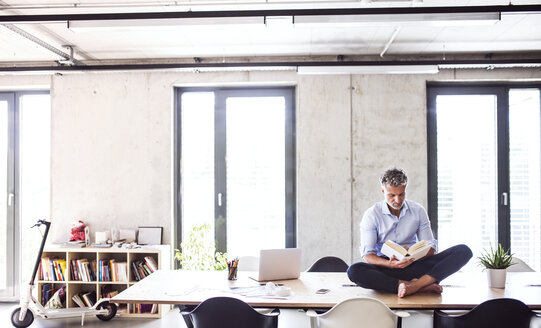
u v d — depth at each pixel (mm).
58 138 6418
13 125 6754
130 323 5422
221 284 3572
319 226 6199
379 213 3646
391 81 6230
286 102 6562
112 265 5793
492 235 6395
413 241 3693
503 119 6387
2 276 6660
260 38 5500
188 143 6672
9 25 4805
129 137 6387
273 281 3701
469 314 2889
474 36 5406
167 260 6066
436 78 6184
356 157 6211
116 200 6359
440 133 6453
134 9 4535
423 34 5336
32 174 6758
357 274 3264
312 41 5613
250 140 6586
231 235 6559
